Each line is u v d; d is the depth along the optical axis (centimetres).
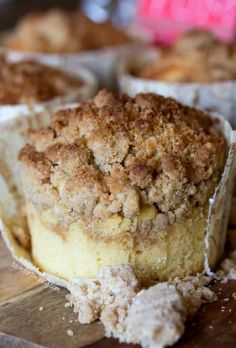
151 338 20
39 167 24
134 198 22
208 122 26
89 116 24
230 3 36
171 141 23
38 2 61
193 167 23
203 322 22
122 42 43
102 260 23
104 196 23
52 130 25
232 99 32
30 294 24
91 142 23
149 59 37
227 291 23
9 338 22
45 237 24
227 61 33
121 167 23
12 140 27
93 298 22
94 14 51
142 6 41
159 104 25
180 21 39
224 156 25
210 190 24
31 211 25
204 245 24
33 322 22
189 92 32
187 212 23
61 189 23
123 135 23
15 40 43
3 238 27
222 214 25
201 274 24
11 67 33
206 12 37
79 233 23
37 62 35
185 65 34
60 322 22
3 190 27
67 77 35
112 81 41
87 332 21
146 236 23
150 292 21
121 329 21
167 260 24
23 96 32
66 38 41
